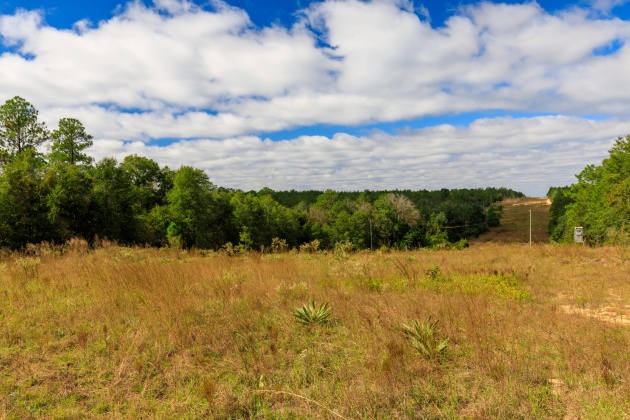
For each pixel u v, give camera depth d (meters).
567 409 3.62
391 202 67.06
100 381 4.16
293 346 5.32
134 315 6.37
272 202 63.47
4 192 22.50
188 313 6.29
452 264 15.58
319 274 11.20
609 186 33.72
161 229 36.06
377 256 18.98
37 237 22.83
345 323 6.26
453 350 5.15
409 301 7.52
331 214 69.62
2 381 4.06
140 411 3.57
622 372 4.31
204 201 40.88
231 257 16.39
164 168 48.84
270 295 8.05
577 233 30.86
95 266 10.58
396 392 3.78
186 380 4.26
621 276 11.95
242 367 4.51
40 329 5.59
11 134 33.38
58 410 3.57
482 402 3.64
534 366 4.53
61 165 28.77
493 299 8.27
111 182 30.97
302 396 3.68
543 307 7.78
